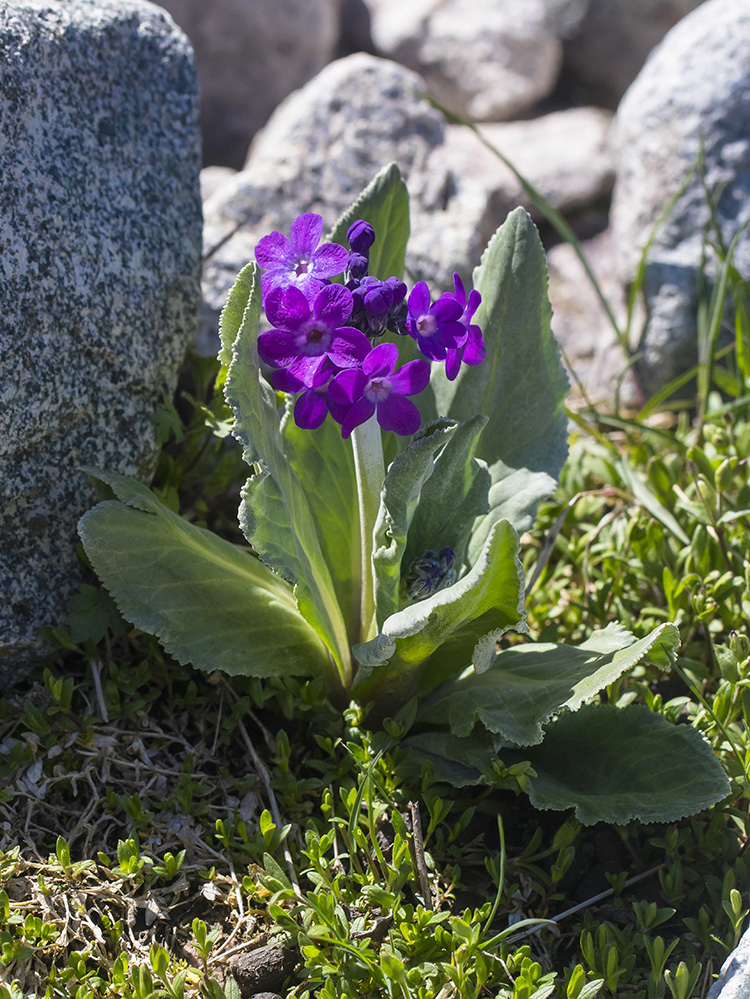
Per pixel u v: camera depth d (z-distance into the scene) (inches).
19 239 13.4
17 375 13.4
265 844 12.8
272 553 12.5
